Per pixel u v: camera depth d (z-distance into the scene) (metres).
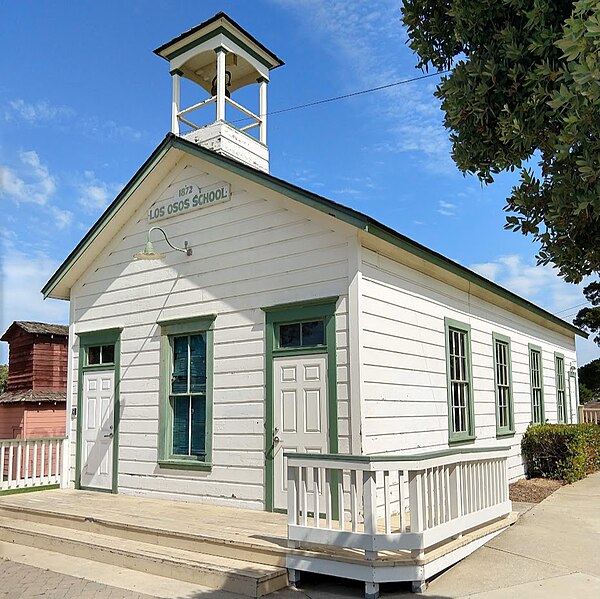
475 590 6.22
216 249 9.90
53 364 18.14
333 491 8.08
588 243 3.83
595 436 15.41
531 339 15.55
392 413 8.63
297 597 6.12
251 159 11.06
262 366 9.06
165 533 7.53
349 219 8.04
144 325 10.77
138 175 10.72
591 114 3.23
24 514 9.45
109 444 11.07
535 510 10.05
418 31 4.63
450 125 4.35
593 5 3.26
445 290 10.74
